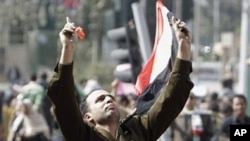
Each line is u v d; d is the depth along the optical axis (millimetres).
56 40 84688
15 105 28656
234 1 89875
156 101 11508
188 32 11469
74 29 10820
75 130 10844
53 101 10805
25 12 84688
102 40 75125
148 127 11453
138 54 21672
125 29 22062
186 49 11438
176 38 12164
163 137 20141
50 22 84250
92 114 11156
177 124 20250
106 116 11094
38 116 25703
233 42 65625
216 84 57938
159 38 12547
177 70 11422
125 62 22453
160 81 12203
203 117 20953
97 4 75250
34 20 84562
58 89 10742
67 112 10781
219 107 25031
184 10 28719
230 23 89875
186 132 20281
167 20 12445
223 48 58250
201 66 58719
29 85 29484
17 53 87375
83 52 75625
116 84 23688
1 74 86875
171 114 11445
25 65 87125
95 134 10984
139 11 20672
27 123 25547
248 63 31953
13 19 85750
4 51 87625
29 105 25609
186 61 11422
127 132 11328
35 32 85562
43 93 29453
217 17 83312
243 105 21156
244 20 36562
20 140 25578
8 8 85500
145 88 12305
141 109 12000
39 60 86188
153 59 12578
